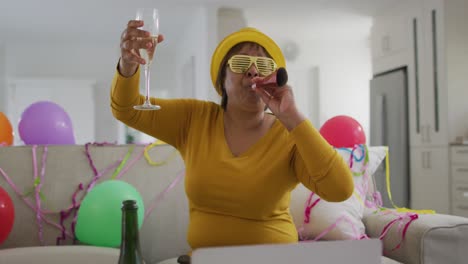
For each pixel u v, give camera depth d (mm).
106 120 6781
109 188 1538
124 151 1786
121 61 1042
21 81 6582
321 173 983
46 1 4695
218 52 1269
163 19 5547
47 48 6676
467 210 3820
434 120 4113
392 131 4668
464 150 3830
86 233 1523
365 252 520
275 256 496
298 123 970
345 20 5531
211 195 1143
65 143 1934
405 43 4570
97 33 6148
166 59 7277
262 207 1132
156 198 1785
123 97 1101
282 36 6332
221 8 5027
